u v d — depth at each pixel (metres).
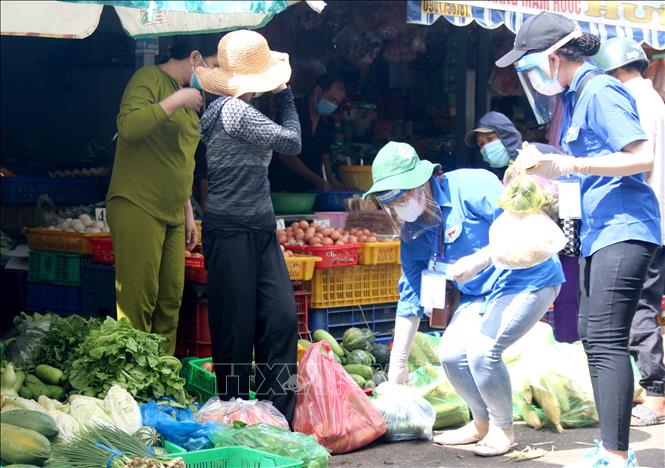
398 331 5.33
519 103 9.94
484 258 4.70
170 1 3.53
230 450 4.36
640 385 6.02
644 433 5.68
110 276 6.45
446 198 4.88
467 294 5.10
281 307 5.17
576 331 6.77
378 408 5.43
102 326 5.10
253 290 5.12
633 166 4.21
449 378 5.19
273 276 5.18
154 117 5.29
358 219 7.67
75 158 12.13
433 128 9.77
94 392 4.91
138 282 5.64
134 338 5.06
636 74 5.77
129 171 5.63
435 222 4.84
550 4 6.94
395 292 7.01
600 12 7.31
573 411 5.81
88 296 6.64
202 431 4.60
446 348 5.12
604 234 4.43
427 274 4.89
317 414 5.18
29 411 4.28
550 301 4.95
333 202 8.20
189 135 5.76
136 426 4.61
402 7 8.09
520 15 6.70
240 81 5.02
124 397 4.70
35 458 4.02
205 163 7.86
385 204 4.77
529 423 5.83
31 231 7.01
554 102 4.99
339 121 9.34
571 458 5.14
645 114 5.65
